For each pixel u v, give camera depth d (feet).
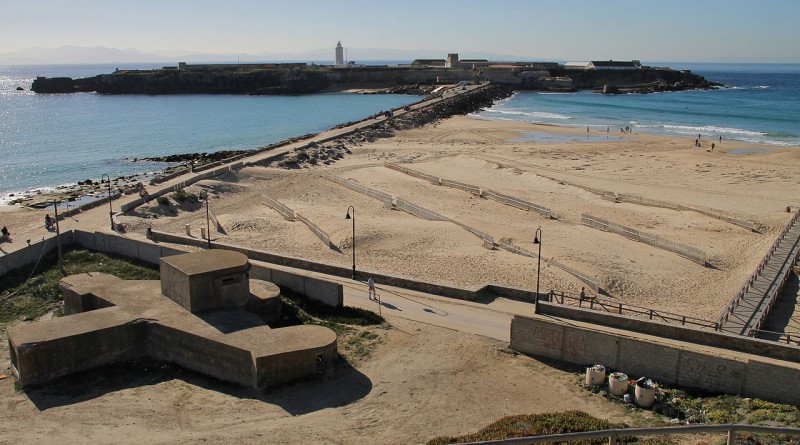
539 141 366.84
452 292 126.41
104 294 113.39
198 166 271.49
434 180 255.29
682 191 239.91
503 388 89.86
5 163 319.27
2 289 134.72
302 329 100.07
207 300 106.11
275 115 541.34
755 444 68.08
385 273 136.46
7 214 210.38
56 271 144.77
